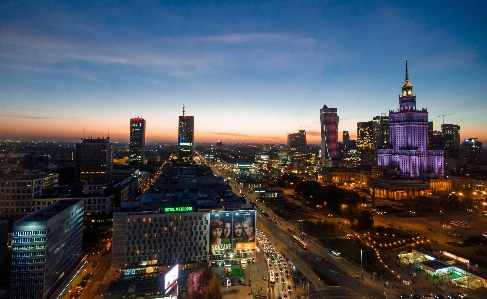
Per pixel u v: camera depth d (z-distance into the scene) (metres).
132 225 190.62
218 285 153.62
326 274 188.12
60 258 167.50
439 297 157.00
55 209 177.00
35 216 163.12
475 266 191.88
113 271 186.62
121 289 164.25
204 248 198.75
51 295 153.12
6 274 185.75
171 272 155.50
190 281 155.12
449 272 186.25
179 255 195.25
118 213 189.62
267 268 196.88
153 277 181.50
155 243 192.50
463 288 168.38
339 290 167.00
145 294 157.00
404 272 190.38
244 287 170.38
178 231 195.88
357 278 181.38
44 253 149.62
